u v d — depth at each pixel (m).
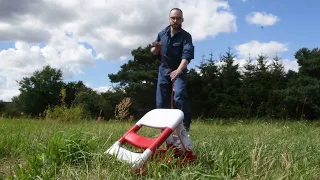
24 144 4.96
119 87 34.72
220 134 7.17
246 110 26.45
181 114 4.08
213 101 30.19
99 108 26.22
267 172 3.38
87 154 4.11
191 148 4.10
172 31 6.00
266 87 27.98
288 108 24.47
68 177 3.39
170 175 3.52
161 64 6.20
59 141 4.20
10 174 3.70
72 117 14.59
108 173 3.54
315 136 7.54
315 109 24.16
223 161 3.61
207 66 32.00
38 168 3.66
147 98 33.25
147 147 3.95
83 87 35.53
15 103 42.38
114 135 6.08
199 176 3.41
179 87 5.83
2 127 8.03
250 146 4.91
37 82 41.78
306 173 3.54
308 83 25.72
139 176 3.60
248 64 30.47
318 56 26.30
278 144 5.30
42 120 13.75
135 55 35.97
